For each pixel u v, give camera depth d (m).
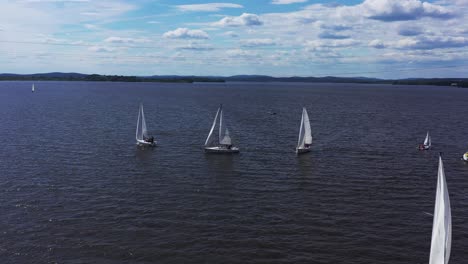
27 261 36.91
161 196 54.19
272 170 68.56
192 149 84.75
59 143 86.12
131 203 51.22
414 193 56.69
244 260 37.69
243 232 43.28
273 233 43.19
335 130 113.31
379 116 152.25
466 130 116.06
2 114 134.75
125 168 67.94
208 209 49.72
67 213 47.47
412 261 37.88
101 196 53.53
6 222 44.59
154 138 96.50
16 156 73.19
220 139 81.75
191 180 62.00
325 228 44.59
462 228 45.00
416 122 133.50
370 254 39.03
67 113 142.25
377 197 54.88
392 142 95.00
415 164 73.31
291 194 55.91
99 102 197.50
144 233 42.62
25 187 56.12
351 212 49.31
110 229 43.44
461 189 58.97
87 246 39.69
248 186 59.41
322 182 61.72
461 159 77.31
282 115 153.88
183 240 41.22
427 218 47.66
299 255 38.66
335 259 38.06
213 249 39.53
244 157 78.12
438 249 29.11
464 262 37.69
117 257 37.78
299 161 75.00
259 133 107.38
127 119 129.50
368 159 76.94
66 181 59.44
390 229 44.53
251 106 197.62
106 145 85.69
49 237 41.34
